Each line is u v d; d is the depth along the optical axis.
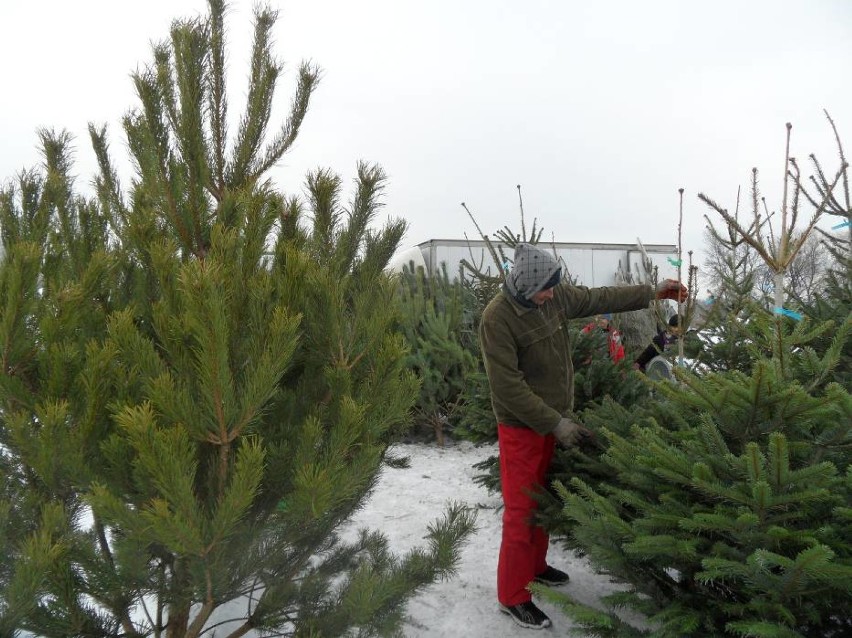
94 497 1.51
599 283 9.26
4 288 1.77
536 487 2.88
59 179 2.52
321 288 2.08
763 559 1.65
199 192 2.53
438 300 7.34
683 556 1.94
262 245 2.04
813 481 1.84
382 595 1.93
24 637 1.84
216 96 2.95
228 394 1.66
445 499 4.75
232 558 1.83
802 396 1.88
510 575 2.88
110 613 1.92
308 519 1.81
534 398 2.76
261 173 3.20
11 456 1.95
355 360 2.19
